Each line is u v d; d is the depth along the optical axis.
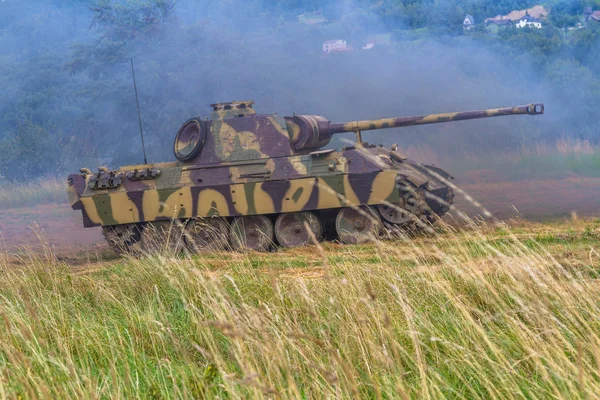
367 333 7.04
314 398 6.16
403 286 8.52
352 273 9.45
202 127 19.14
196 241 18.67
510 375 6.20
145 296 10.37
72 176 19.58
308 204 17.75
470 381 6.51
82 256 19.91
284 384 6.29
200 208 18.44
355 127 19.48
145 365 7.43
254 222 18.45
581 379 5.34
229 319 7.22
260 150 18.70
